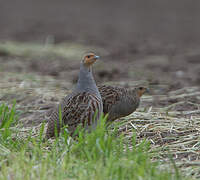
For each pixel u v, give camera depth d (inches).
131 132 433.1
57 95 603.2
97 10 2018.9
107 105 447.5
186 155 371.2
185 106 542.3
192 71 847.1
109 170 302.5
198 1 2224.4
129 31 1478.8
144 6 2128.4
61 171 308.8
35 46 1096.2
